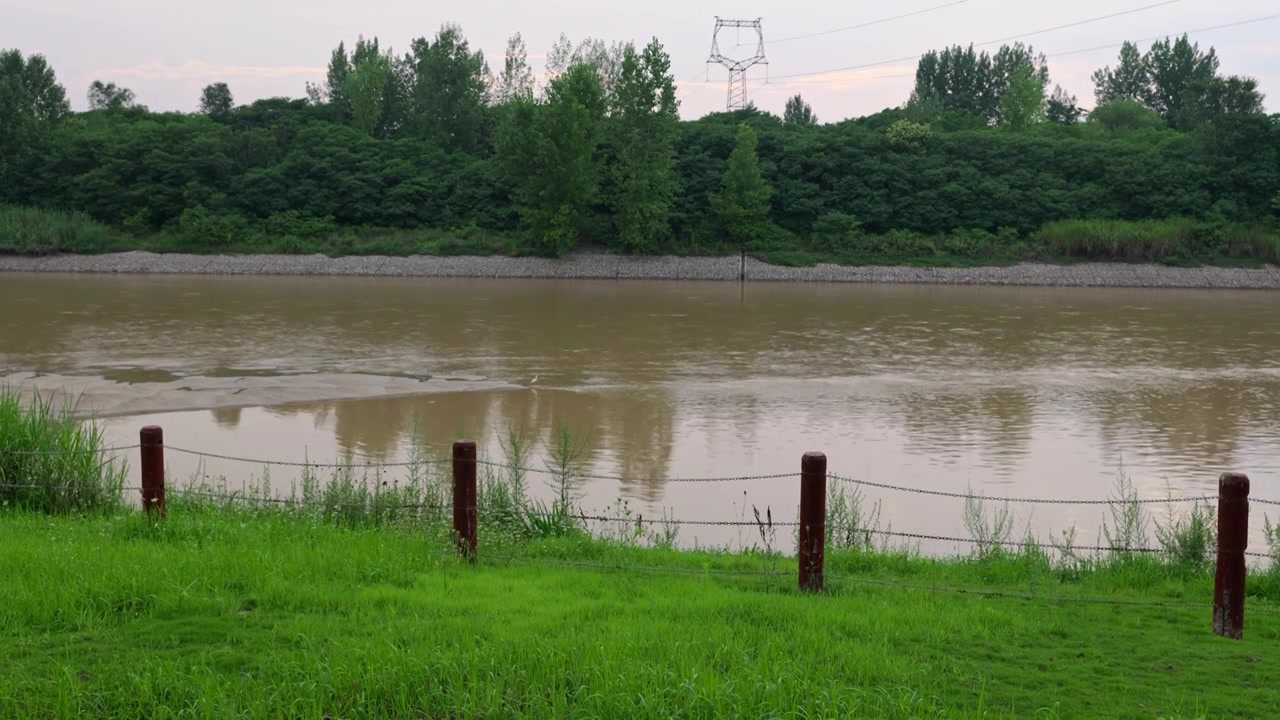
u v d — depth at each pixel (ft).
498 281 229.86
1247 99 272.10
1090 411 84.99
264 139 279.69
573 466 63.21
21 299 168.55
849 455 67.97
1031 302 190.70
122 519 37.55
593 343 125.29
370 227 265.75
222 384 91.45
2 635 25.52
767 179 269.03
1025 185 270.46
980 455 68.44
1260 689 24.95
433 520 41.11
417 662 23.67
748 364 110.22
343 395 88.63
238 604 28.25
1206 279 243.40
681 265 248.32
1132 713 23.25
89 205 269.03
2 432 43.80
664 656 24.85
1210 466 65.87
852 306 177.99
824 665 24.98
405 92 335.88
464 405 84.99
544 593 30.96
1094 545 48.60
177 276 230.68
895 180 266.57
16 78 292.61
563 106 248.52
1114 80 485.15
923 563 40.14
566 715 22.15
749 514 52.85
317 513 42.80
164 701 22.22
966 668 25.77
